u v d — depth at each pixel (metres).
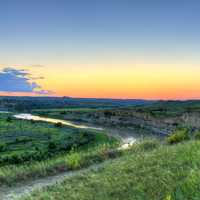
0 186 16.53
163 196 8.57
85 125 134.38
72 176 16.38
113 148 26.58
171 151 16.75
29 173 18.55
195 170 10.06
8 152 61.75
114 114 163.50
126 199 9.61
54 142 75.75
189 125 79.44
